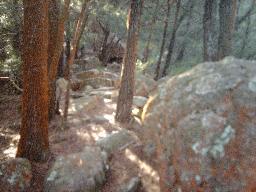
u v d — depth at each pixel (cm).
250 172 130
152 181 193
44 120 232
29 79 221
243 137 135
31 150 231
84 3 285
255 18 702
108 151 236
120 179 206
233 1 337
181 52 672
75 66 644
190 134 144
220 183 132
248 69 153
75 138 274
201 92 152
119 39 731
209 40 359
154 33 669
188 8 631
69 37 539
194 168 138
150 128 167
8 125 340
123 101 310
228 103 144
